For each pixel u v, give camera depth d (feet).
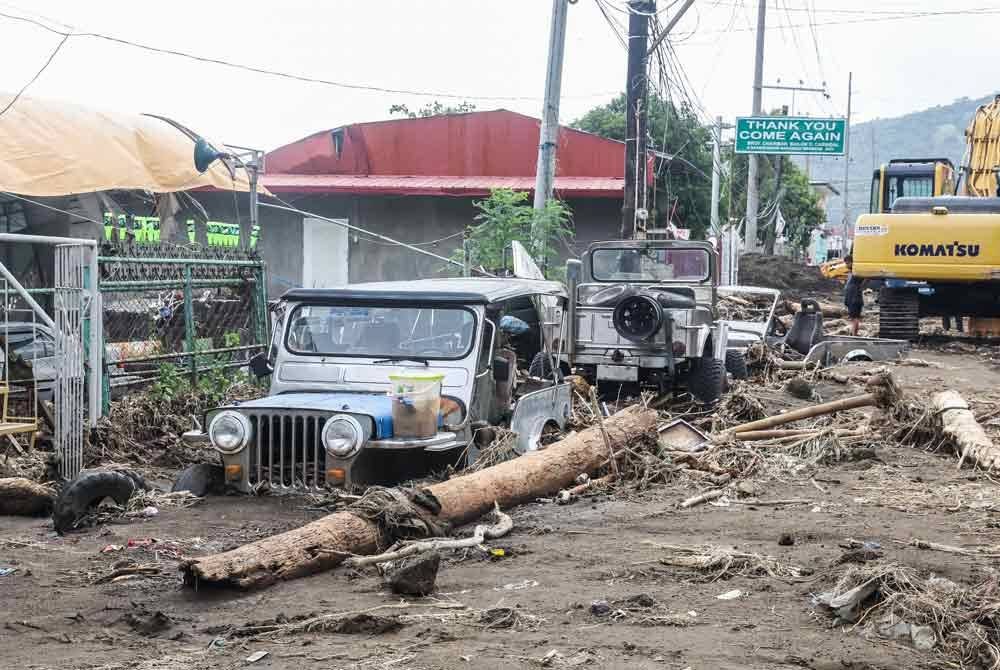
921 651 16.11
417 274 95.35
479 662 15.26
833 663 15.33
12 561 21.59
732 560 20.57
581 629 16.84
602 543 22.66
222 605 18.56
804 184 209.77
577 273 43.01
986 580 19.15
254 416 26.50
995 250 68.33
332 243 95.45
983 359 63.98
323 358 29.86
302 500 26.07
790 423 36.96
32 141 55.67
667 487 29.22
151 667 15.38
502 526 23.52
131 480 26.16
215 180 63.82
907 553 21.12
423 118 98.48
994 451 30.58
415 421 26.14
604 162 96.12
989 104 93.25
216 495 27.02
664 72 73.97
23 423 29.89
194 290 44.86
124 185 58.70
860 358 60.70
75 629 17.33
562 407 34.19
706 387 44.32
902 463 31.91
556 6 63.93
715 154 123.85
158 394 37.58
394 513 22.27
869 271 71.00
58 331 31.35
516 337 33.24
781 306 92.63
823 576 19.53
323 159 99.09
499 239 68.74
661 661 15.30
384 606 18.16
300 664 15.35
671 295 43.93
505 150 97.81
